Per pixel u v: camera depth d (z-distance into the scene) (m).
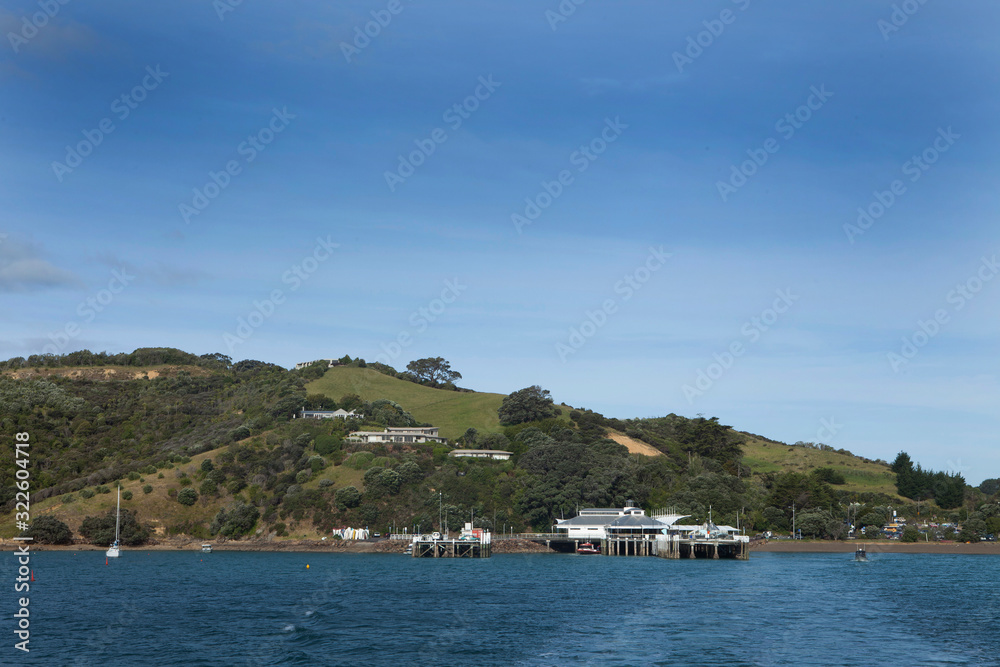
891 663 68.62
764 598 107.88
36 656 71.00
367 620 88.38
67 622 87.25
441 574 142.62
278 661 69.25
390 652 72.50
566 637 79.06
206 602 102.44
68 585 121.75
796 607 99.06
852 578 136.75
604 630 82.75
